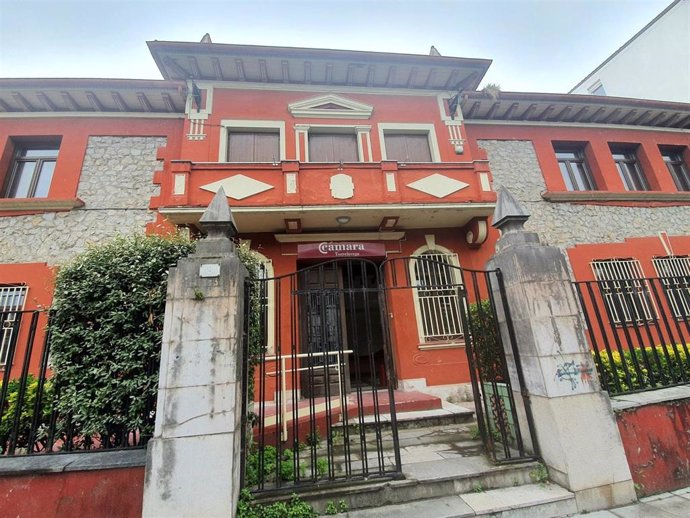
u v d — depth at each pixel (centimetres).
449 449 388
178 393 268
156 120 804
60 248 676
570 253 840
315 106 811
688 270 868
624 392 378
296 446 303
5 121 748
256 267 419
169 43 706
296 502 280
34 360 587
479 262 780
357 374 326
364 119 828
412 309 733
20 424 329
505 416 396
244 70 782
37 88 715
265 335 328
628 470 312
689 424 348
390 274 755
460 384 688
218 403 270
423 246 780
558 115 961
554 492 300
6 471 263
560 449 309
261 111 791
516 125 952
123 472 268
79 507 260
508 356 375
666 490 319
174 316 286
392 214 693
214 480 255
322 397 634
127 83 731
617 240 872
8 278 642
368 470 330
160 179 752
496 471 319
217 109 770
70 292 313
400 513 278
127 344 305
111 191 732
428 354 704
